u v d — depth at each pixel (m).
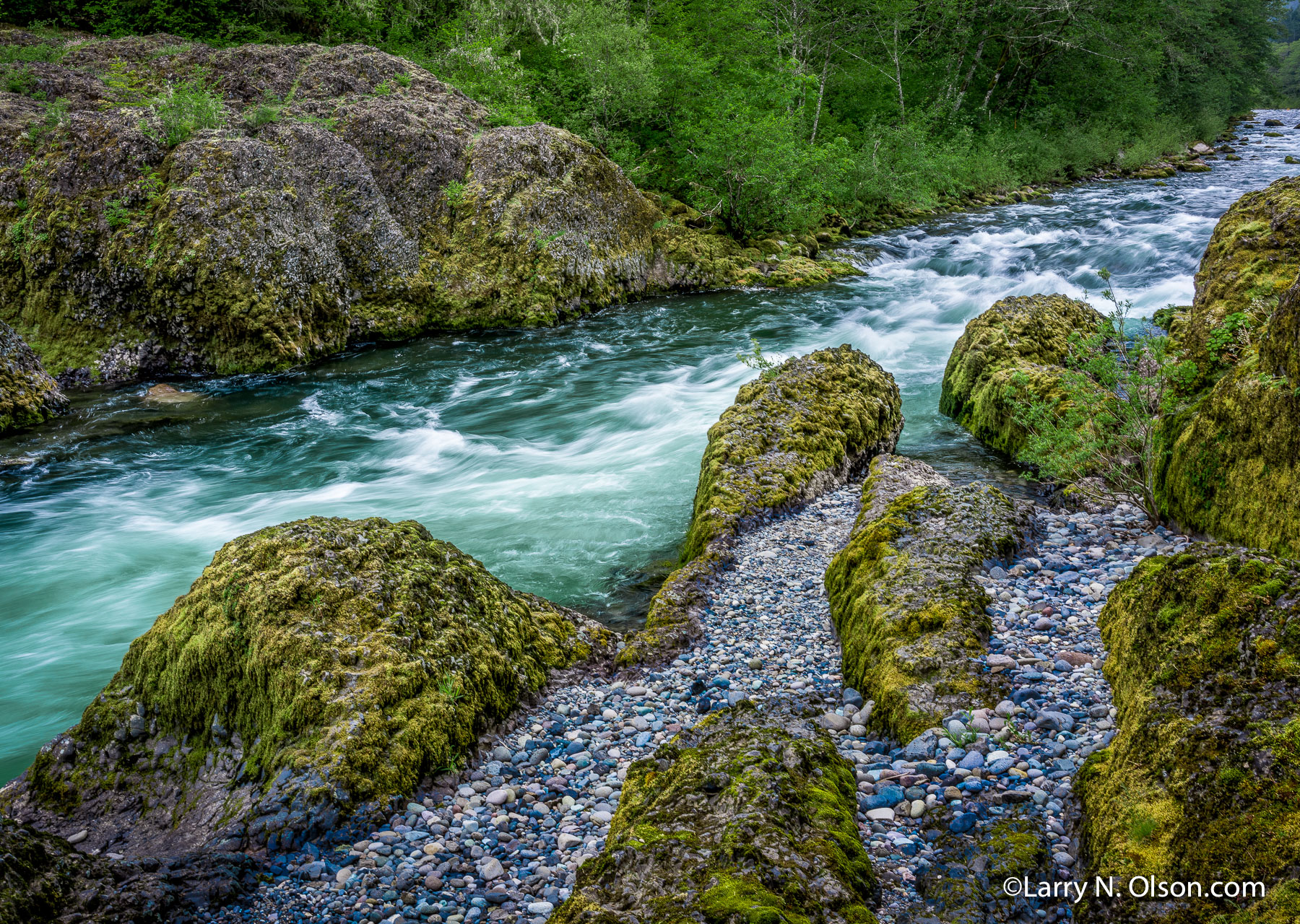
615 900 2.87
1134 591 3.89
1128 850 2.68
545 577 7.05
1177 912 2.44
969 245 22.34
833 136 29.72
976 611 4.76
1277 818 2.44
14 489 9.59
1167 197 27.88
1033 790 3.38
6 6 19.44
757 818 3.07
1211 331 6.42
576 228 16.89
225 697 4.49
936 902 2.88
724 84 24.05
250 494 9.40
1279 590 3.04
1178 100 45.62
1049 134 37.56
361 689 4.27
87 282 13.46
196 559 7.88
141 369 13.45
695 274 18.69
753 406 8.41
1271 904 2.25
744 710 4.29
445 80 20.14
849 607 5.42
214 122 14.93
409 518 8.38
